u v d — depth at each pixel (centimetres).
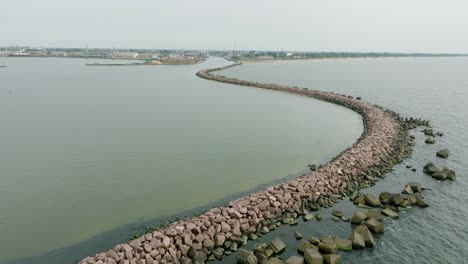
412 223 2155
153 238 1773
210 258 1797
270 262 1698
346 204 2438
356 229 1953
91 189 2706
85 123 5094
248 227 2047
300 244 1875
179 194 2584
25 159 3450
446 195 2561
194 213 2288
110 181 2862
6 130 4666
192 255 1780
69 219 2236
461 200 2478
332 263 1731
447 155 3475
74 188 2731
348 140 4188
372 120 5012
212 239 1894
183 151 3662
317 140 4159
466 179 2875
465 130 4669
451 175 2878
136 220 2206
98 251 1891
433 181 2839
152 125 4934
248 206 2169
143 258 1680
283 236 2014
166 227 1961
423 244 1933
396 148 3662
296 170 3081
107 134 4412
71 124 5031
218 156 3488
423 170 3089
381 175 2973
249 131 4575
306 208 2358
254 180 2845
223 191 2631
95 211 2338
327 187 2584
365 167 3016
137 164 3266
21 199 2547
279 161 3334
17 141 4106
